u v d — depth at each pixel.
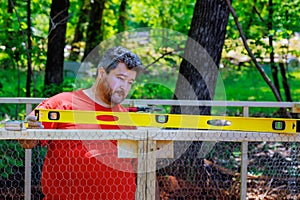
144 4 13.12
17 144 5.04
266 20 9.13
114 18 12.23
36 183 5.05
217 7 6.40
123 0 11.98
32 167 5.10
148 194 3.49
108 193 3.61
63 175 3.61
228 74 12.22
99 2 11.23
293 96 11.60
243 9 9.43
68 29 12.31
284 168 5.37
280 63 9.71
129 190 3.65
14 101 4.79
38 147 5.02
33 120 3.45
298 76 11.82
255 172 5.63
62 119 3.56
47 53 8.52
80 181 3.59
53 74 8.50
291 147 5.10
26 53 8.29
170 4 12.80
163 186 4.95
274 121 3.62
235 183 5.31
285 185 5.32
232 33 8.67
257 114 8.95
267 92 12.31
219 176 5.34
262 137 3.58
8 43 8.25
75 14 11.39
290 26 8.88
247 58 9.95
